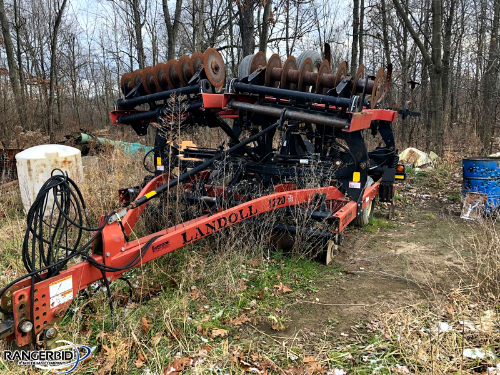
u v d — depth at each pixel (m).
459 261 5.10
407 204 8.26
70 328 3.28
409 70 19.92
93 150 11.52
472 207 7.06
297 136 6.49
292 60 5.28
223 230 4.84
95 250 3.28
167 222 5.00
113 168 8.09
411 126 15.83
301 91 5.11
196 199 5.13
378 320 3.65
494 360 2.92
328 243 4.84
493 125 13.41
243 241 4.95
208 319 3.58
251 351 3.20
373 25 19.88
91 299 3.60
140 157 9.95
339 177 5.43
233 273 4.34
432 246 5.73
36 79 16.41
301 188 5.55
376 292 4.24
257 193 5.34
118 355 2.95
